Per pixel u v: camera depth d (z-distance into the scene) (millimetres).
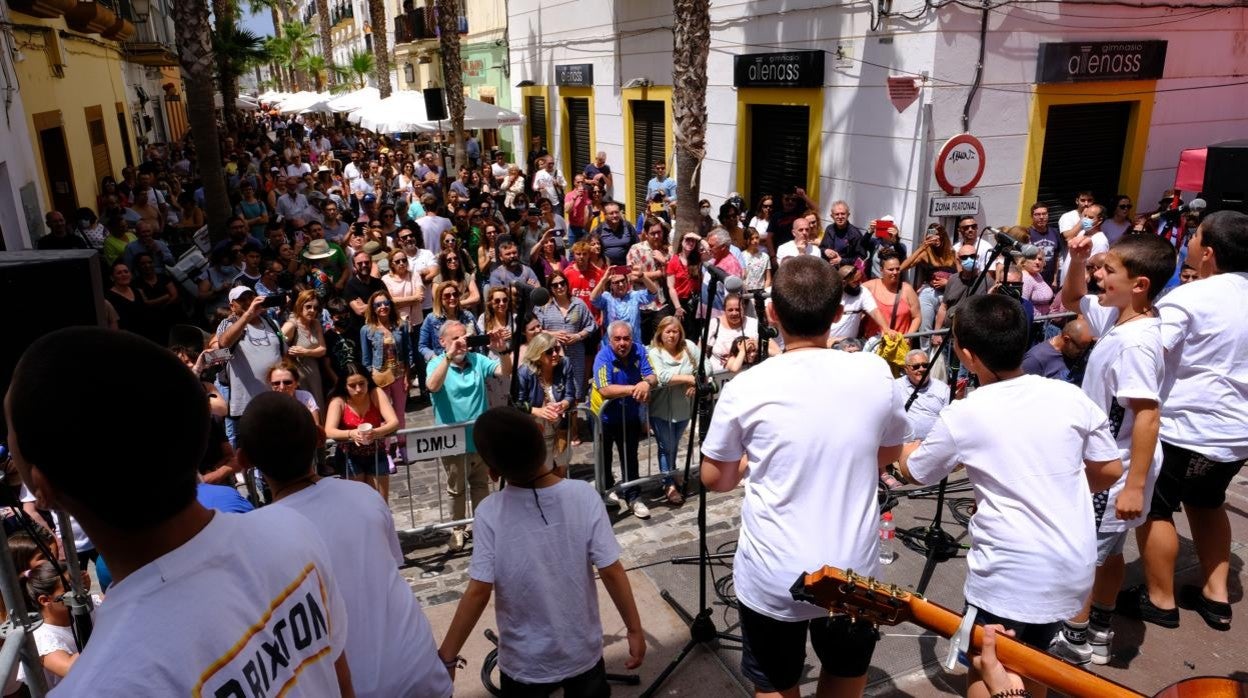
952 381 4438
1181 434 3637
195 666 1164
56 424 1082
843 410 2357
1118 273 3252
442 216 12188
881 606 2082
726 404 2504
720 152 12883
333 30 57406
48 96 11805
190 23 11180
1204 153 9227
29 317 2168
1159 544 3701
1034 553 2580
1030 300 7309
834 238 9016
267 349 6164
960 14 8531
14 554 3486
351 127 35500
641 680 3623
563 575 2740
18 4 10102
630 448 5809
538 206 12961
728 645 3801
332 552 2354
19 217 9570
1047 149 9445
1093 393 3418
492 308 6922
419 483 6793
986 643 1932
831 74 10203
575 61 18078
